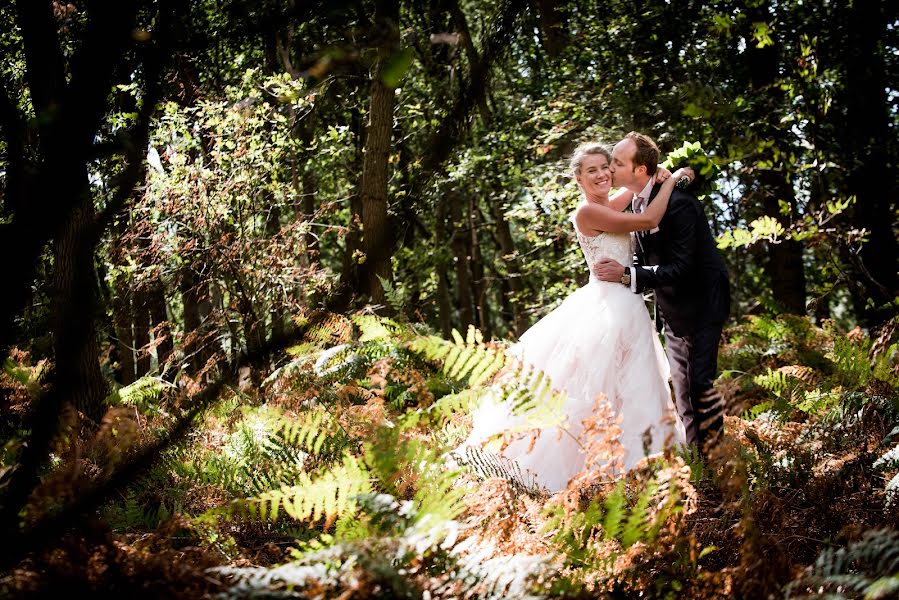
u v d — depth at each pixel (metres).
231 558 2.49
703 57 9.54
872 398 3.80
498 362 2.68
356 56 1.57
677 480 2.31
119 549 2.01
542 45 12.84
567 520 2.41
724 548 2.56
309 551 2.10
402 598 1.82
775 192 9.93
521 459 3.88
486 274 21.19
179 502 3.00
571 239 10.44
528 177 11.34
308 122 12.41
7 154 1.37
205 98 7.71
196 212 7.57
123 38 1.34
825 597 1.89
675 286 4.67
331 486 2.42
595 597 2.17
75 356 1.56
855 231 7.01
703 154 4.97
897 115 9.55
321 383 3.66
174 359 6.99
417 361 3.62
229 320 7.29
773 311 7.14
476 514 2.50
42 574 1.80
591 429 2.57
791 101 7.70
